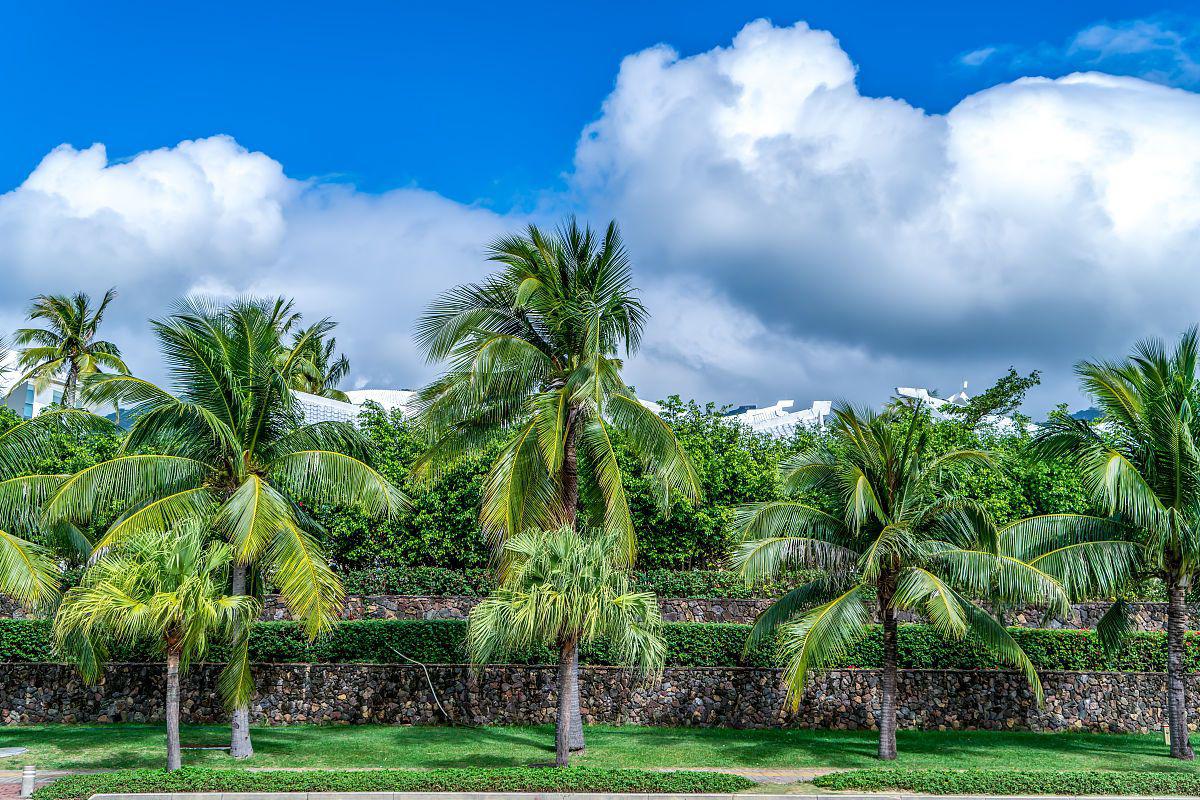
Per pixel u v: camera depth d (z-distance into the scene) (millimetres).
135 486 21141
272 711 25688
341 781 18141
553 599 18922
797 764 21688
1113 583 22312
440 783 18109
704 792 18422
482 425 23516
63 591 26203
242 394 21953
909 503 22094
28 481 21203
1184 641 24438
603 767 21203
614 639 19562
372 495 21922
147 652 26000
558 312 22703
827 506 24188
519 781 18281
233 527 20484
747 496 30141
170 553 18797
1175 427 22031
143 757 21438
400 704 25906
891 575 22328
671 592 29172
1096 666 26438
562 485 22984
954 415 42781
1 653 25703
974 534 21953
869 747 23562
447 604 28625
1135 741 24688
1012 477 30734
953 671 26375
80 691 25703
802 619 21438
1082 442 23125
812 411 38875
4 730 24516
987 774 19125
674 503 29531
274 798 17562
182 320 21797
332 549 29562
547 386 23297
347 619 27953
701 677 26328
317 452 21891
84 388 20828
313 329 23578
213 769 18984
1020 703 26188
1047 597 21266
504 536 21625
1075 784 18594
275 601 28078
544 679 26094
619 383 22438
